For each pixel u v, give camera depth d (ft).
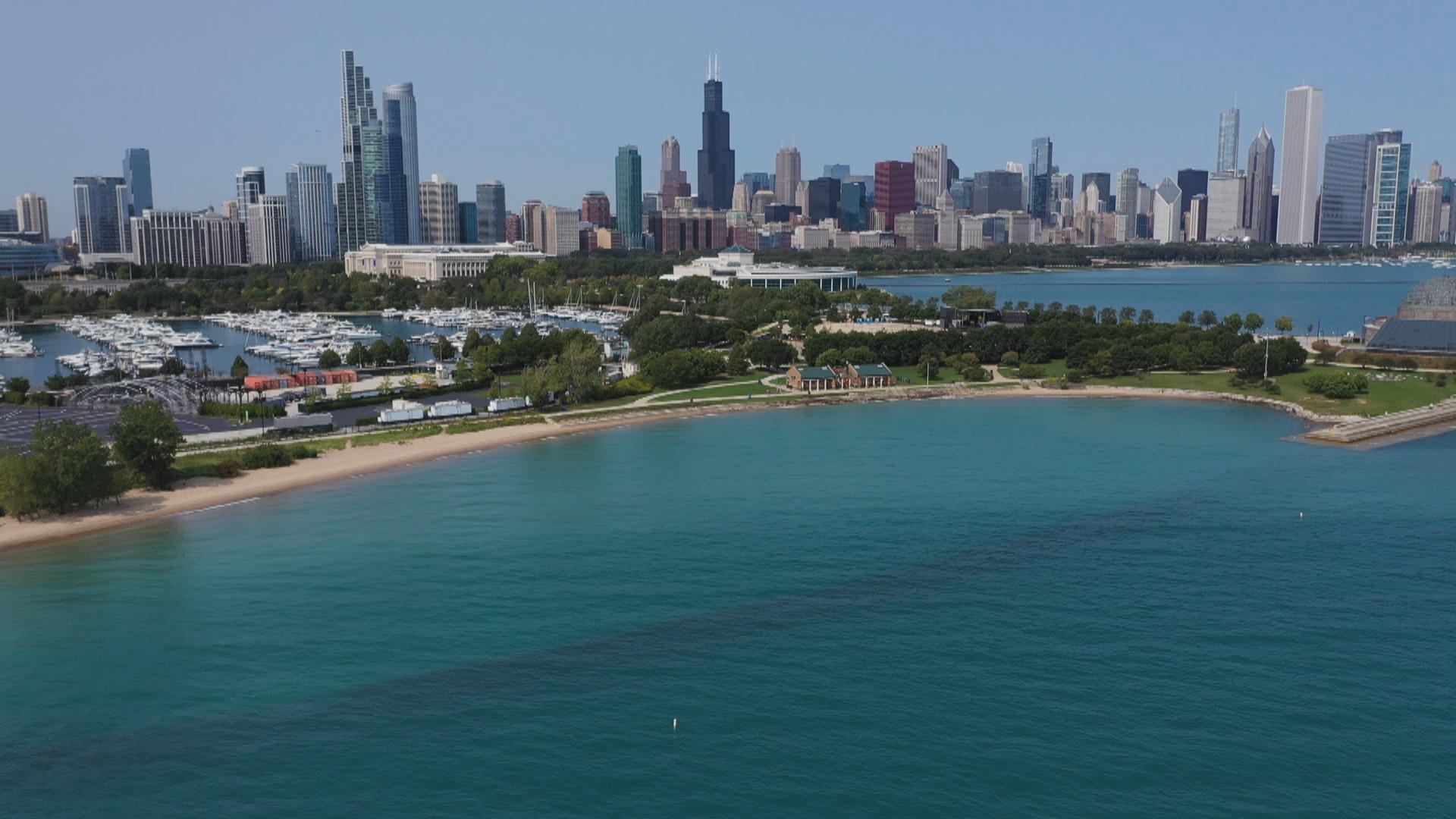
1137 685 401.70
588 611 483.10
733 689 402.93
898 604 485.97
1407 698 390.01
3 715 393.91
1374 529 597.11
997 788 336.08
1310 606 478.18
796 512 646.74
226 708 395.96
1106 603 484.33
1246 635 445.78
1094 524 611.47
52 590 525.75
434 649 443.73
